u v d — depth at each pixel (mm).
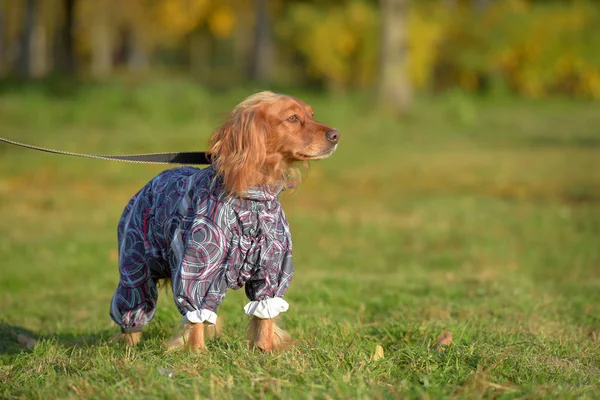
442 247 12578
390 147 25188
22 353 6148
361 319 7742
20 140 23703
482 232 13688
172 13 55000
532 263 11305
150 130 26297
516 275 10414
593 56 45562
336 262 11562
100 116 28641
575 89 47031
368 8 45719
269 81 45031
